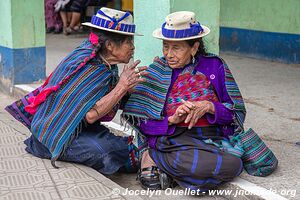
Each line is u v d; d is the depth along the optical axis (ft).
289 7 26.11
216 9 12.96
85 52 11.45
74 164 11.82
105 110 11.06
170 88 11.18
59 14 41.68
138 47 13.58
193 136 11.01
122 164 12.06
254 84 21.39
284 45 26.84
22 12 20.54
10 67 20.94
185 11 11.60
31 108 12.05
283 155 12.57
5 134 14.49
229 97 10.98
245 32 29.37
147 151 11.46
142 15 13.28
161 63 11.45
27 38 20.83
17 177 10.96
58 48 33.09
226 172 10.39
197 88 11.02
